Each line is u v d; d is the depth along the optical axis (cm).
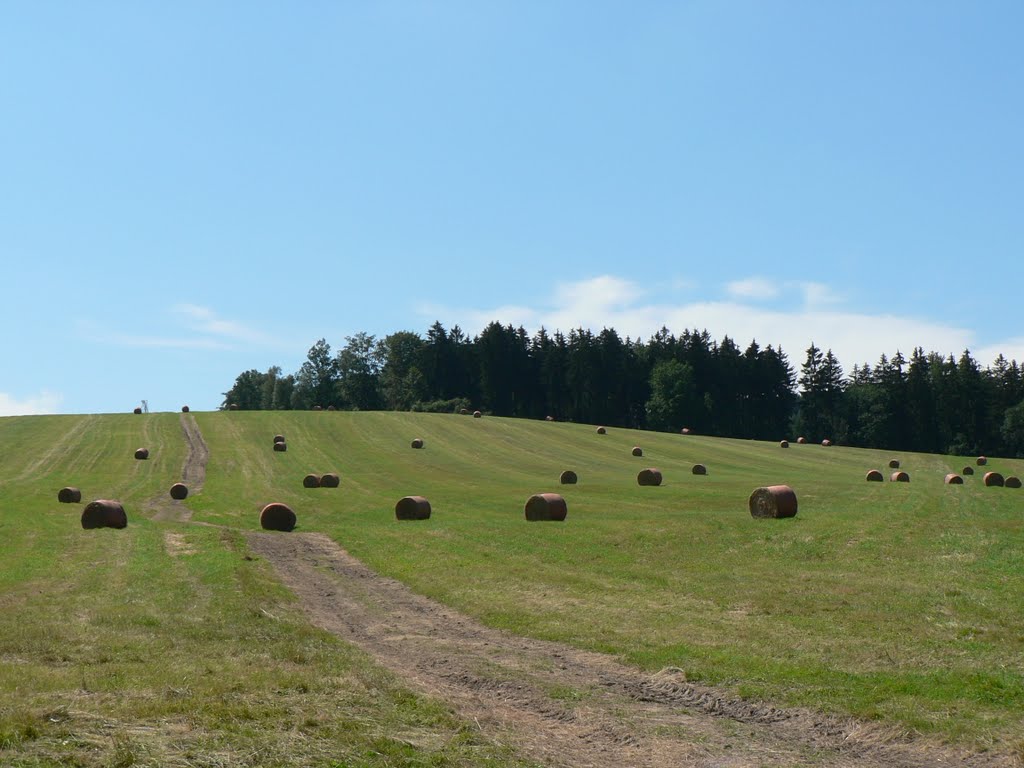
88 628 1709
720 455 8250
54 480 6200
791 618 1798
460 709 1161
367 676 1306
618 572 2464
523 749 1008
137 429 8806
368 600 2197
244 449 7831
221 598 2103
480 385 14712
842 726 1108
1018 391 12612
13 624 1733
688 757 1002
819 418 13750
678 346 14175
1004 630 1631
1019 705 1141
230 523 4375
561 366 14238
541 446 8412
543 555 2803
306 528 4012
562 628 1761
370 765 902
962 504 4050
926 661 1406
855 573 2348
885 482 5975
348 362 17075
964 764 970
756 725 1127
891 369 14125
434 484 6084
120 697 1112
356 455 7669
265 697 1131
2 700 1069
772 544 2891
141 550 3036
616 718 1148
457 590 2252
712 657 1462
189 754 888
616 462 7494
